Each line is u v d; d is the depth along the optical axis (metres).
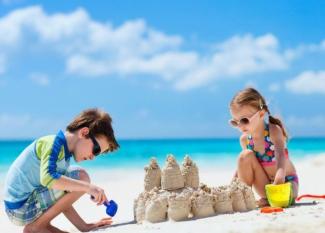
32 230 5.02
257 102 5.82
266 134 5.86
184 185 5.28
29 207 5.03
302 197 6.20
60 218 6.60
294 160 24.06
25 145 53.16
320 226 3.88
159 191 5.18
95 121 5.00
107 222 5.30
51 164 4.83
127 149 44.97
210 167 20.41
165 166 5.23
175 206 4.83
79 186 4.82
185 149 44.62
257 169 5.80
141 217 5.12
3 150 40.50
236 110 5.85
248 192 5.25
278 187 5.28
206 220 4.62
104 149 5.09
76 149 5.02
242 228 4.00
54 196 5.02
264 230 3.87
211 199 5.00
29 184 5.03
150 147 50.72
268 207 5.09
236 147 48.50
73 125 5.05
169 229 4.33
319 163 16.69
